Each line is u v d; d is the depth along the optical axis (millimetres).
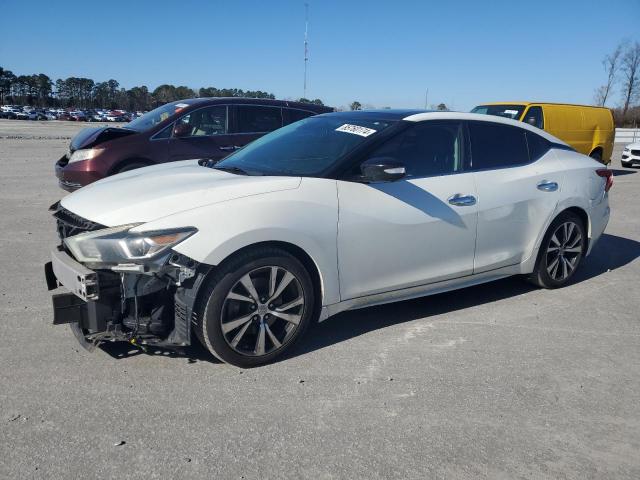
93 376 3402
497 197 4543
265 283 3561
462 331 4262
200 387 3320
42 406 3068
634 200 10562
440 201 4211
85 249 3295
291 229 3520
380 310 4645
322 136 4355
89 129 8773
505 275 4820
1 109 78562
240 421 2990
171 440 2807
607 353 3957
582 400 3326
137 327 3354
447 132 4480
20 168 13445
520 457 2777
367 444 2834
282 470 2613
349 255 3814
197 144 8375
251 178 3746
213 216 3336
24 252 6027
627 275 5820
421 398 3289
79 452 2689
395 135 4164
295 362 3686
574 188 5074
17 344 3797
